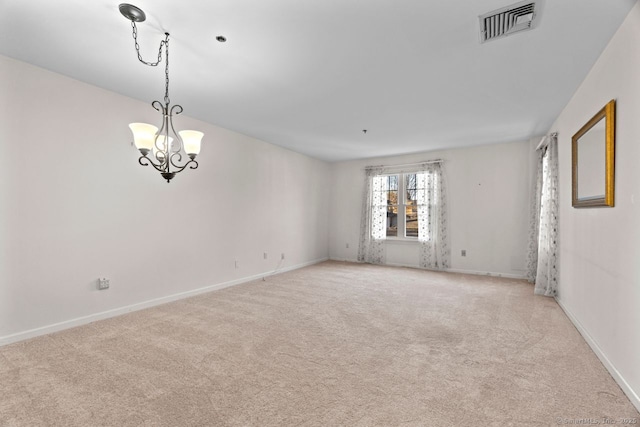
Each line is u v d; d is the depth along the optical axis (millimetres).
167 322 3109
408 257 6309
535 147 4977
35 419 1643
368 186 6727
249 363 2275
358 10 1923
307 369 2195
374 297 4043
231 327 2980
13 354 2385
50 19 2018
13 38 2258
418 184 6188
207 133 4277
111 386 1960
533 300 3914
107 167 3213
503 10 1923
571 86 3041
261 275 5242
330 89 3145
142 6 1879
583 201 2736
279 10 1921
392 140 5203
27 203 2670
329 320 3188
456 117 4000
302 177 6328
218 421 1640
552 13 1947
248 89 3146
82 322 3020
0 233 2529
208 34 2188
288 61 2578
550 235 4016
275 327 2990
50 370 2150
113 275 3271
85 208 3047
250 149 5016
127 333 2818
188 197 4043
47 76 2771
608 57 2289
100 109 3146
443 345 2600
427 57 2512
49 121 2791
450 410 1739
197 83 3012
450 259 5859
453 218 5832
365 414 1704
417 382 2029
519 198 5266
